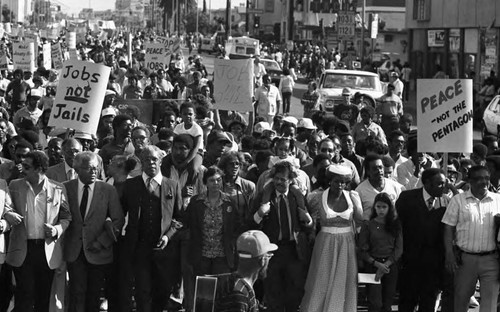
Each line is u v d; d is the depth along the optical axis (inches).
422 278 427.8
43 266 402.9
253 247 281.6
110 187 416.5
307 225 416.2
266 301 427.5
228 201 416.2
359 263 430.0
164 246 415.8
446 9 1999.3
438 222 423.2
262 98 1052.5
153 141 599.2
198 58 1695.4
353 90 1252.5
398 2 3026.6
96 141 550.9
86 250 411.5
